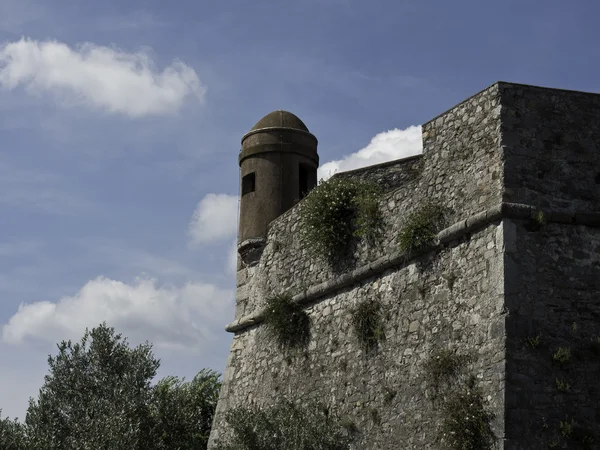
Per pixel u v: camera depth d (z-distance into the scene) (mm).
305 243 22828
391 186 22672
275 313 23156
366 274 20578
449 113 18984
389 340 19406
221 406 25141
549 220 17047
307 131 26562
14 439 21156
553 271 16781
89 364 23688
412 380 18359
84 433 21375
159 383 33312
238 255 26172
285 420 20422
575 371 16219
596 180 17516
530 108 17703
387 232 20297
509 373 15953
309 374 21922
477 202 17688
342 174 23188
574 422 15875
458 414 16406
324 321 21938
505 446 15547
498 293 16578
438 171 18969
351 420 19844
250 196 25797
